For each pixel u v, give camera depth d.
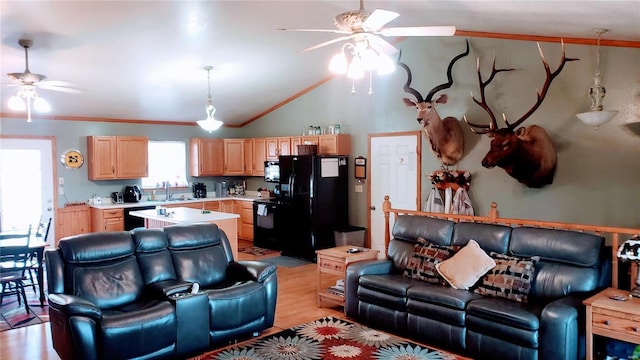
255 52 6.04
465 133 5.81
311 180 7.00
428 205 6.13
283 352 3.81
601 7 3.10
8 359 3.67
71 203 7.57
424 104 5.45
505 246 4.07
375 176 6.99
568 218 4.93
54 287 3.64
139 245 4.21
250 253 7.72
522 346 3.31
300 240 7.27
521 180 5.09
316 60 6.69
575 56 4.80
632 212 4.50
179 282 4.03
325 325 4.43
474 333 3.59
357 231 7.05
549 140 4.93
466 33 5.62
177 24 4.90
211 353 3.82
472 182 5.76
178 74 6.42
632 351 3.16
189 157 8.99
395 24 5.19
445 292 3.83
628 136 4.49
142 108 7.69
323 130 7.77
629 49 4.44
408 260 4.58
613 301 3.13
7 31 4.51
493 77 5.23
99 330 3.26
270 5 4.79
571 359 3.16
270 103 8.50
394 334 4.20
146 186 8.48
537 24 4.25
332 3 4.71
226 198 8.93
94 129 7.81
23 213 7.17
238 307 4.02
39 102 4.82
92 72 5.90
